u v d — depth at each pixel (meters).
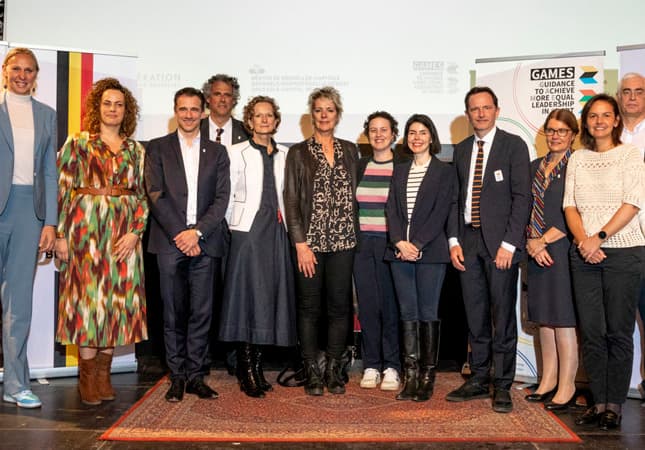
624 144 3.16
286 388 3.80
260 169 3.59
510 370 3.40
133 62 4.20
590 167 3.19
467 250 3.47
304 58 4.54
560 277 3.41
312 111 3.65
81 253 3.43
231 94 4.22
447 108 4.55
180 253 3.44
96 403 3.47
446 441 2.88
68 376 4.10
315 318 3.61
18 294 3.43
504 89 4.08
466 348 4.45
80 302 3.41
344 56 4.55
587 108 3.20
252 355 3.67
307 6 4.54
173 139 3.54
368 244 3.78
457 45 4.54
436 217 3.50
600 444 2.86
